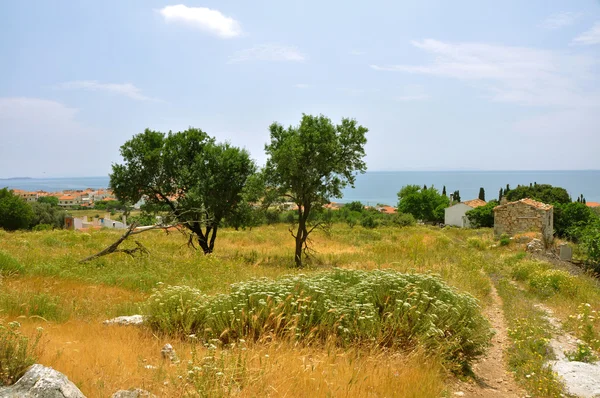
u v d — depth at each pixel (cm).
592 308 1365
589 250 2722
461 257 2555
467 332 813
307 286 890
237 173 2812
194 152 2919
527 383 743
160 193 2862
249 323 824
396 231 4831
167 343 765
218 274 1677
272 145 2705
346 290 934
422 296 847
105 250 1983
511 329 1101
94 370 589
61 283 1352
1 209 6562
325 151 2511
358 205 9656
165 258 2103
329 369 632
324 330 815
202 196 2673
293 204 2800
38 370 471
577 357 868
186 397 498
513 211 3906
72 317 981
